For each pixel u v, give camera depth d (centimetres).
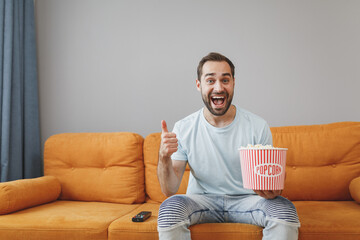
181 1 239
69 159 211
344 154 187
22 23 238
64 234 146
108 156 205
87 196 203
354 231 131
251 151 117
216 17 235
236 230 130
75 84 249
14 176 225
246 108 229
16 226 149
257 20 231
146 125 240
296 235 120
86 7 251
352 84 220
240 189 144
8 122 218
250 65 230
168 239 119
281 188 119
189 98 235
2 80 221
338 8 223
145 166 207
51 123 251
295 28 227
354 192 169
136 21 244
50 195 194
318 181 186
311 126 199
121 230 142
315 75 224
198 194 144
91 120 246
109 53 246
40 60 254
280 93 227
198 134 149
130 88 243
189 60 237
